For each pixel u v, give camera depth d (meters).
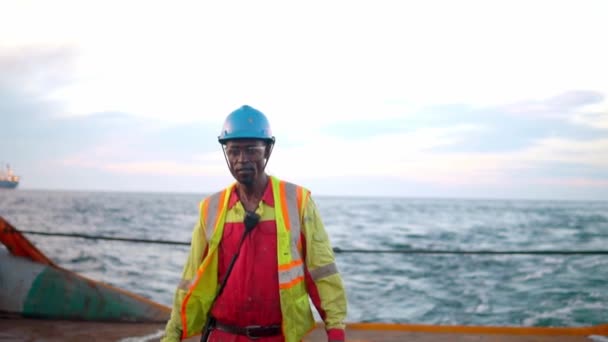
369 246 29.42
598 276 16.69
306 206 2.63
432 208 114.75
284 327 2.50
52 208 70.81
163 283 15.31
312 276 2.62
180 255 21.19
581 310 11.78
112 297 5.90
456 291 14.26
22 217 50.44
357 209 99.69
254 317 2.53
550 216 73.38
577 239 34.78
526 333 5.31
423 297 13.40
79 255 20.95
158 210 72.19
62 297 5.81
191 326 2.65
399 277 16.72
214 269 2.62
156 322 5.88
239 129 2.54
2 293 5.77
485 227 46.66
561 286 14.93
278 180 2.69
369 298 13.25
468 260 20.50
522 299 13.12
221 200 2.67
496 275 17.08
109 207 79.81
